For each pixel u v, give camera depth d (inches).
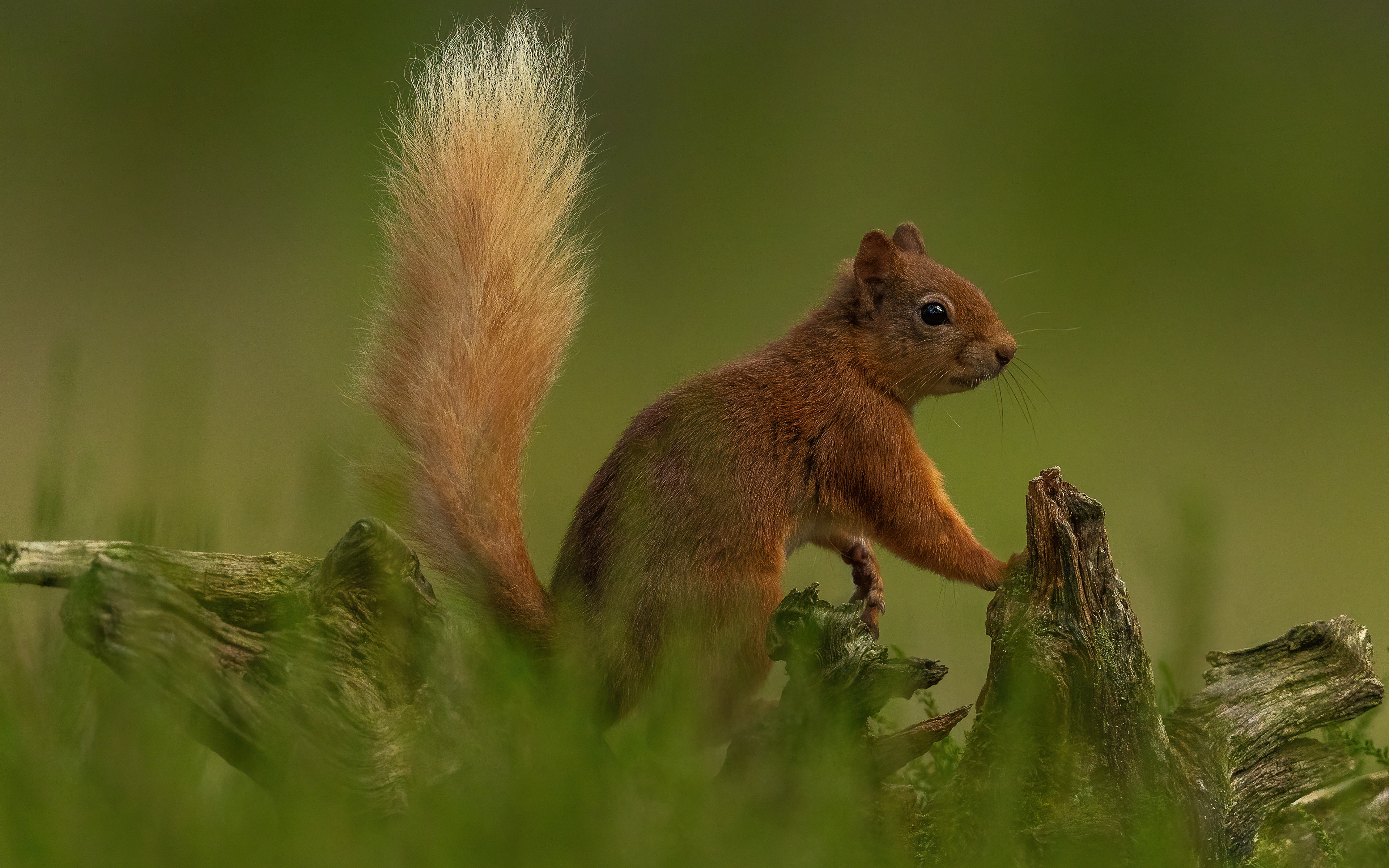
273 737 291.3
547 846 290.7
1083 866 291.7
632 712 296.4
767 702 296.7
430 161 296.7
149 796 290.7
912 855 292.4
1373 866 293.6
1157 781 292.5
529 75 297.1
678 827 291.4
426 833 290.8
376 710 291.6
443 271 296.5
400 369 296.2
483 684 292.4
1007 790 291.7
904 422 298.7
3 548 290.8
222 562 291.6
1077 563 292.7
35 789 290.2
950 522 298.4
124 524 292.8
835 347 298.7
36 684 292.0
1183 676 294.2
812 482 298.0
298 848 290.2
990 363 299.0
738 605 296.5
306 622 291.6
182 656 291.0
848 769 292.2
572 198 297.1
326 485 295.7
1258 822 293.4
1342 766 293.9
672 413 297.6
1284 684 293.9
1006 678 292.7
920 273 299.1
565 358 296.8
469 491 295.7
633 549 296.5
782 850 291.3
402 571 291.9
